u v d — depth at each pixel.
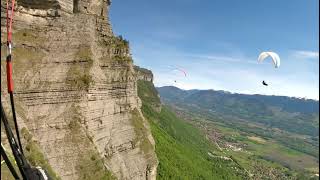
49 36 49.78
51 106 47.72
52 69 48.62
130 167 59.94
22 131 41.03
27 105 45.09
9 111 37.56
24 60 46.28
